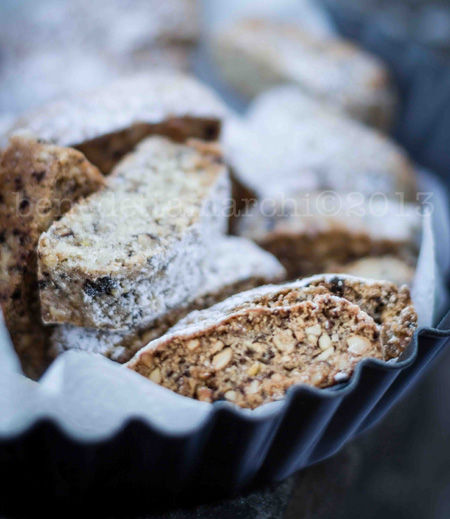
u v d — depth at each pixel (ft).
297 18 1.96
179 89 1.21
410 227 1.23
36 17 1.76
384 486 1.13
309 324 0.91
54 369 0.83
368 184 1.35
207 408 0.84
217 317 0.93
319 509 1.04
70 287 0.93
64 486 0.86
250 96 1.83
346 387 0.84
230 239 1.12
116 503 0.92
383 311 0.96
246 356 0.90
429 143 1.60
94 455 0.82
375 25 1.73
